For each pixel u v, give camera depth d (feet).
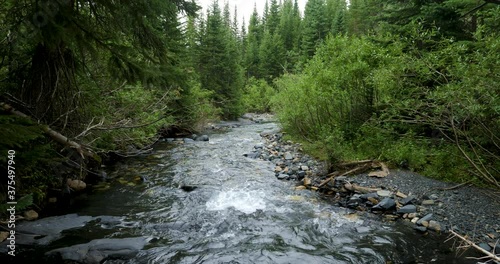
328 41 35.88
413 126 29.71
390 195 21.86
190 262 14.34
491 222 17.52
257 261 14.56
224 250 15.61
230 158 37.50
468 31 29.43
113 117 27.20
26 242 14.79
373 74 27.48
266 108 119.55
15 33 13.96
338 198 23.29
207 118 70.54
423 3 31.22
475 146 24.22
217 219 19.57
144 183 26.81
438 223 18.02
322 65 35.35
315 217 20.01
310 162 32.96
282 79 54.19
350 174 26.40
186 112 57.88
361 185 23.99
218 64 92.02
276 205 22.16
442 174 24.63
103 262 13.89
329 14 159.22
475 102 17.69
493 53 17.15
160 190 25.02
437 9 28.12
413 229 17.98
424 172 25.36
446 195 21.17
